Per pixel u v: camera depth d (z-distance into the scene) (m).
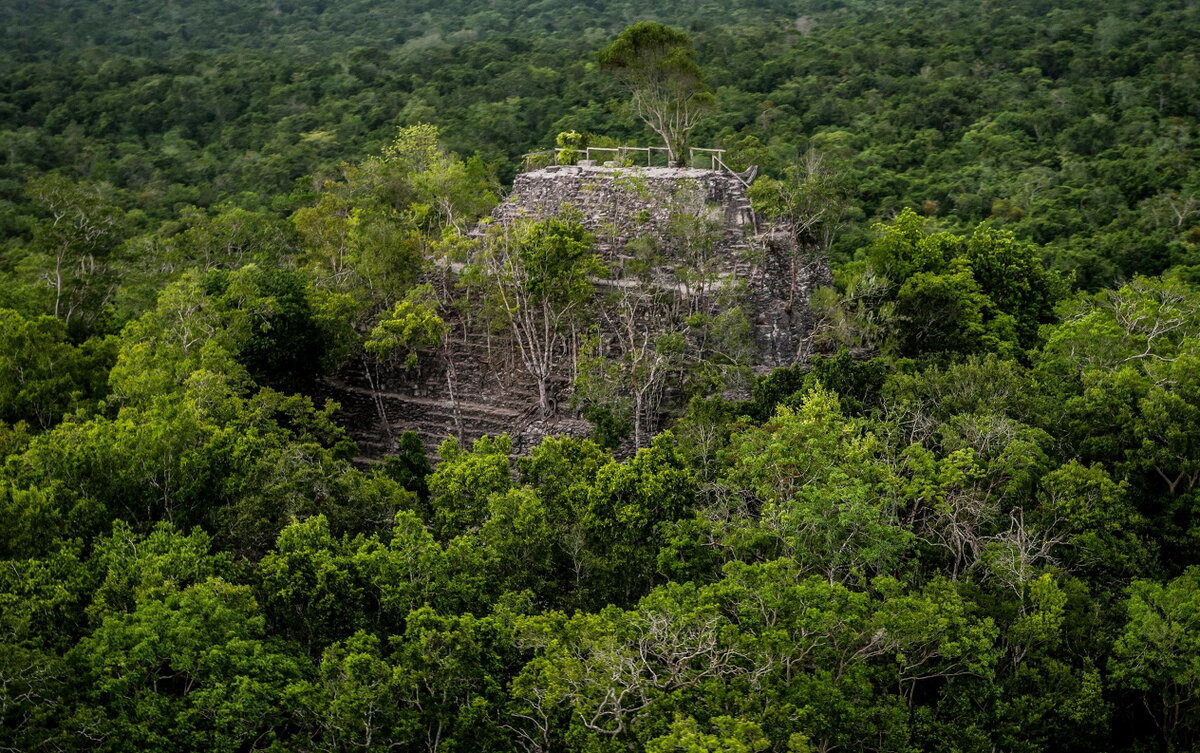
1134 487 40.66
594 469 36.66
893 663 31.33
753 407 42.84
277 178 97.94
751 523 34.97
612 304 49.62
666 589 30.67
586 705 26.95
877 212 87.50
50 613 30.06
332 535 35.69
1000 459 37.69
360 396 51.66
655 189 52.16
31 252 68.12
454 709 28.41
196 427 38.06
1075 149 102.25
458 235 53.88
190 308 48.75
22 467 36.38
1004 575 33.91
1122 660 34.34
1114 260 76.88
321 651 30.81
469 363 51.81
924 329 52.06
